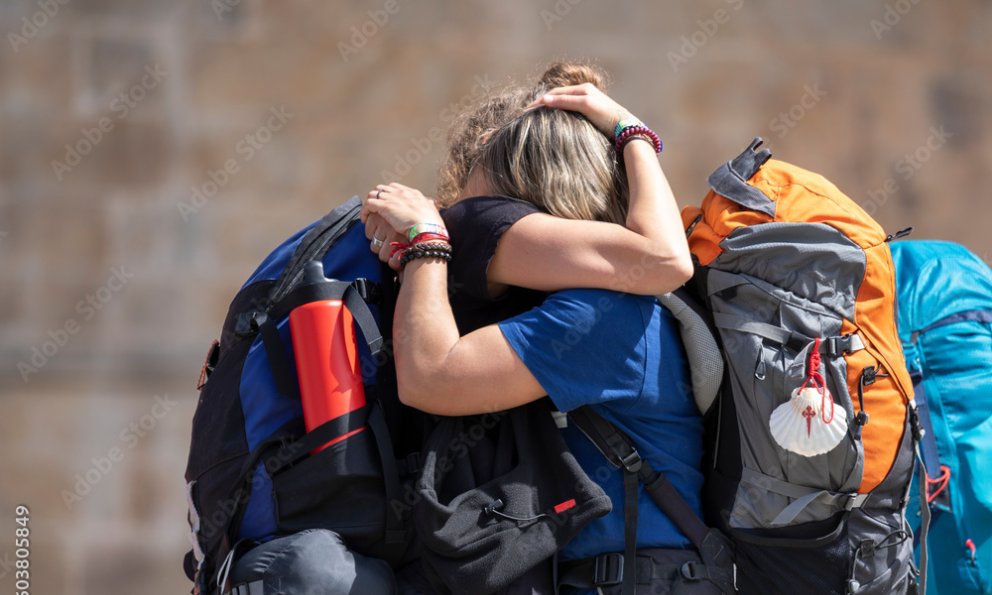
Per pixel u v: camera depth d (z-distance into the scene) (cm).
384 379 789
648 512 767
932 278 1029
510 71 1966
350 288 793
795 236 770
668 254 753
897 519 776
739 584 789
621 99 1994
